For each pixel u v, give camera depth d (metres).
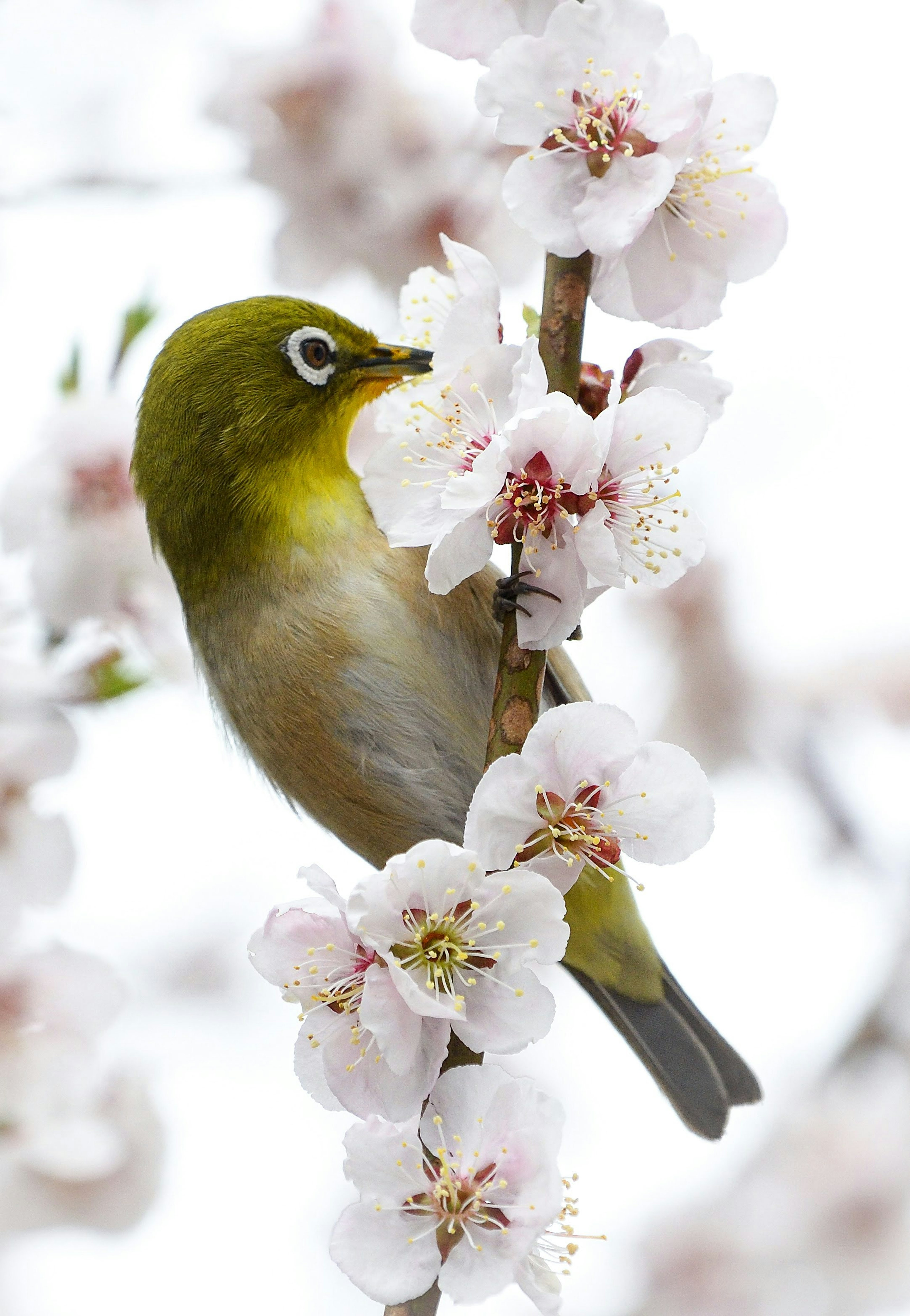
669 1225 12.34
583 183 5.50
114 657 9.41
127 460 9.44
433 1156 5.02
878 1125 12.18
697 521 5.35
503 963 5.04
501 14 5.85
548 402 5.17
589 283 5.54
